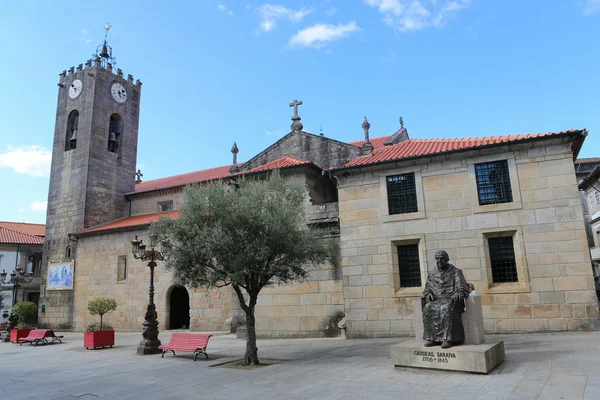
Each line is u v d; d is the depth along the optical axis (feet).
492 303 49.47
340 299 58.39
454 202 53.42
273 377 32.86
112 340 61.93
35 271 140.46
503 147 51.85
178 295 91.97
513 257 50.34
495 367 29.81
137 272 92.99
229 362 41.57
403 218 55.36
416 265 54.65
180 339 47.24
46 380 36.55
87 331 61.93
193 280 41.11
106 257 98.78
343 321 56.75
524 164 50.96
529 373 27.61
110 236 99.40
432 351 30.27
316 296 59.62
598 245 112.47
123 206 116.88
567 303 46.57
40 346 67.62
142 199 114.83
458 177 53.78
